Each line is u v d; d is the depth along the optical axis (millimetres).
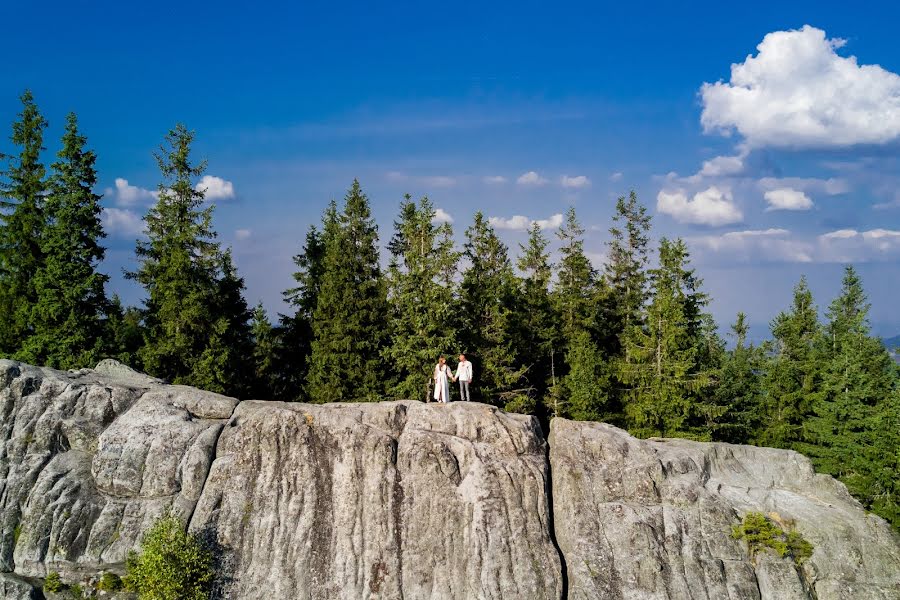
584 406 52312
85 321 47781
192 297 48812
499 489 33688
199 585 29953
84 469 33531
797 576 33344
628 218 75875
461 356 39594
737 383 68562
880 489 47562
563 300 65312
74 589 30656
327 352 52219
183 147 53031
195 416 35938
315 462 33625
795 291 71625
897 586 33625
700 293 58375
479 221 63438
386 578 31250
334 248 55531
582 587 32062
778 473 39000
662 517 34562
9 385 35062
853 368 55156
